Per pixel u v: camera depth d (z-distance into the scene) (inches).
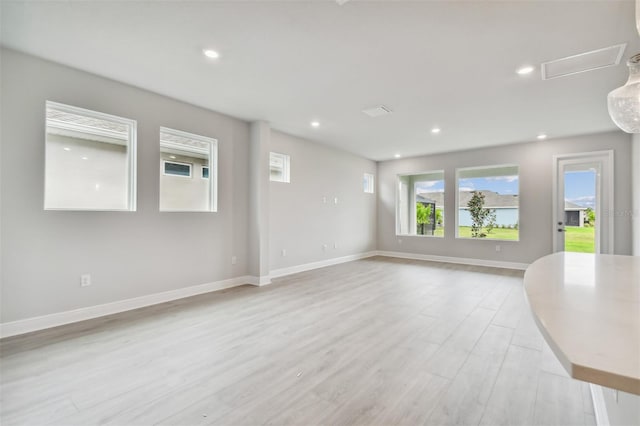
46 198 118.1
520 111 159.9
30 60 108.8
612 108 69.9
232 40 97.9
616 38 93.6
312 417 64.8
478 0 77.7
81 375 80.6
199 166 168.4
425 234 301.9
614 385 18.0
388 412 66.6
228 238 176.1
